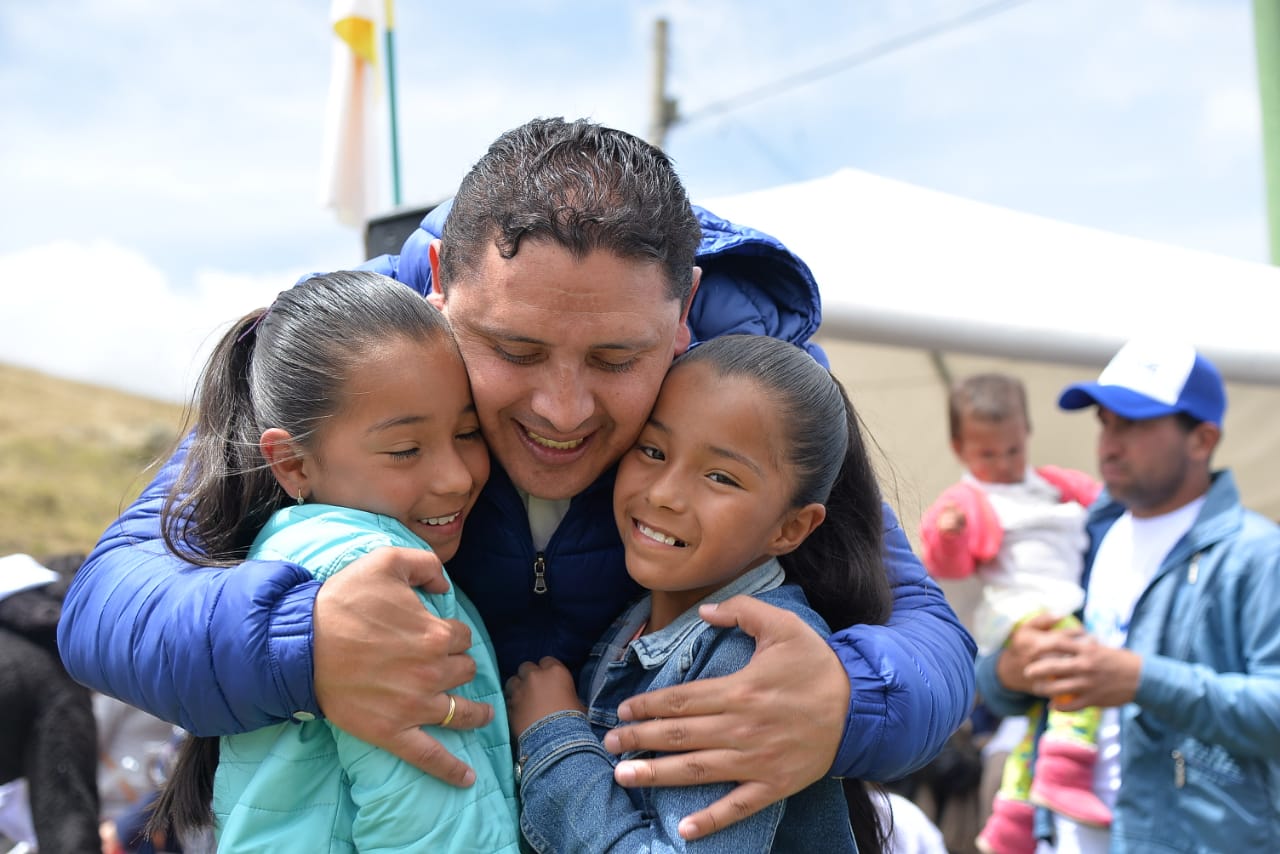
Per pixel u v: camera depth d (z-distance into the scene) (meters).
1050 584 3.01
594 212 1.31
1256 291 4.19
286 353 1.39
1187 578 2.57
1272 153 5.73
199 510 1.49
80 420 15.95
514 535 1.59
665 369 1.44
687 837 1.33
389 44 4.66
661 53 13.14
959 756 3.67
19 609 2.56
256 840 1.32
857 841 1.75
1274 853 2.38
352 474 1.40
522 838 1.46
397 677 1.28
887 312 3.75
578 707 1.51
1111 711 2.67
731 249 1.69
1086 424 5.20
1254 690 2.33
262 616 1.29
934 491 5.16
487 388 1.40
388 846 1.29
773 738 1.35
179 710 1.33
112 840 3.13
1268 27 5.71
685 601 1.53
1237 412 5.06
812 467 1.44
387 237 2.85
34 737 2.51
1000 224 4.27
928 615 1.71
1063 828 2.71
